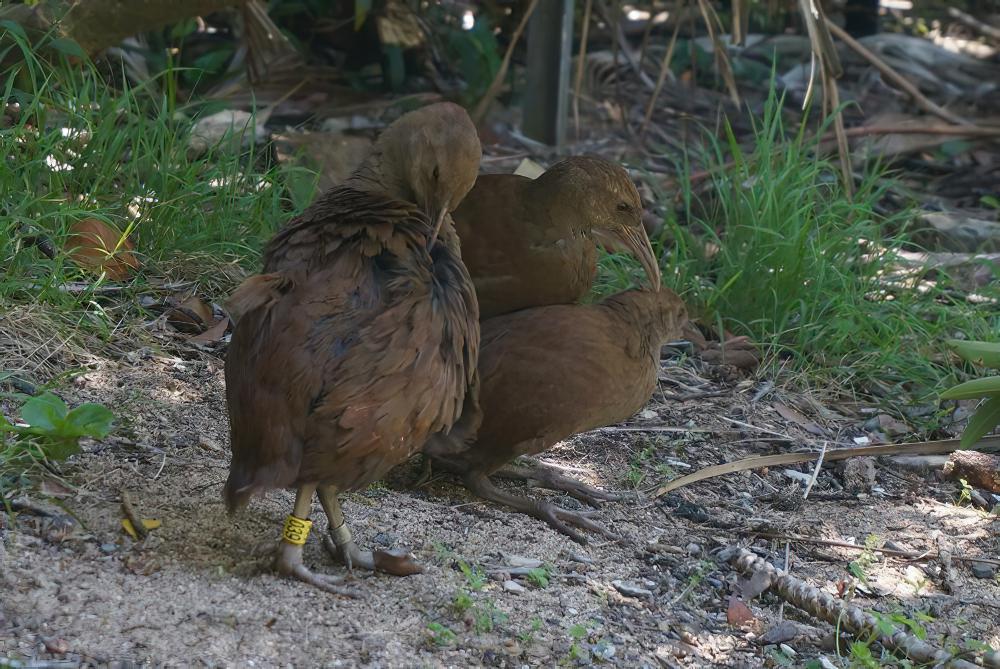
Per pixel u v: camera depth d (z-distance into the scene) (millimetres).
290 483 6297
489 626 6520
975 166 17328
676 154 16422
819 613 7387
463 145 7438
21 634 5785
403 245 6594
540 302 9312
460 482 8641
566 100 16375
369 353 6281
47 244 9578
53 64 11969
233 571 6688
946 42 23406
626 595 7387
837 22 22328
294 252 6703
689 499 8977
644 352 8430
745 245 11953
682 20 21000
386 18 17219
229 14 17359
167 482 7586
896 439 10383
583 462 9398
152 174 10984
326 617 6371
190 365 9359
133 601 6199
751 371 11242
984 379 9023
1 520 6754
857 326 11461
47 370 8672
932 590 7977
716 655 6863
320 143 13586
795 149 12523
